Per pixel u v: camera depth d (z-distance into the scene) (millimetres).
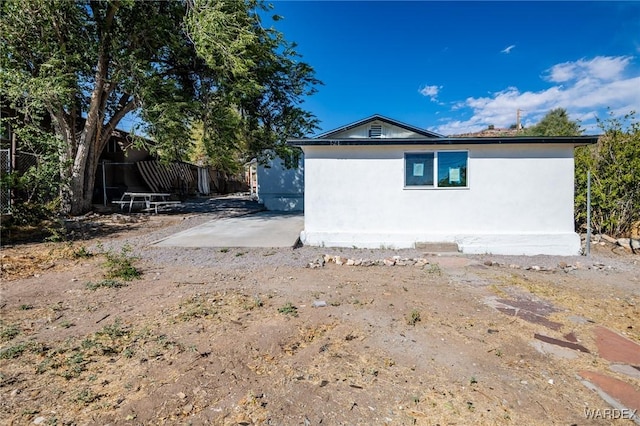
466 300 4477
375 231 7930
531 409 2301
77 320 3662
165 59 13461
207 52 10898
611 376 2717
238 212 14289
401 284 5176
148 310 3955
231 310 3980
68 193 11922
